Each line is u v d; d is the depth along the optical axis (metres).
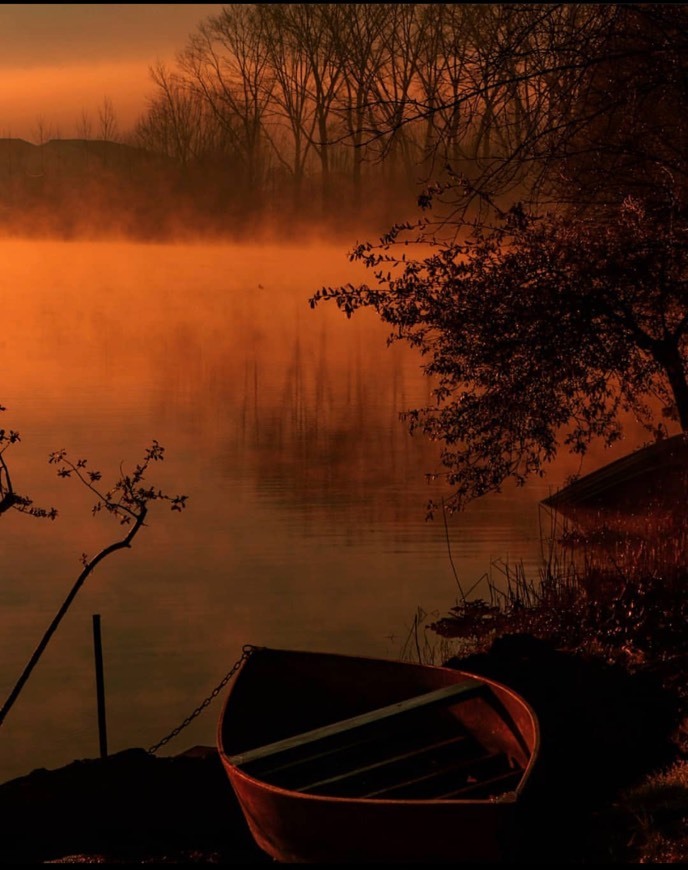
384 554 14.62
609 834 6.14
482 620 11.68
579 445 11.83
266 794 6.46
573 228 10.70
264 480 19.36
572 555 13.69
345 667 8.38
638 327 10.82
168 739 8.53
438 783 6.94
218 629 11.62
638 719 8.19
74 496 18.09
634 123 10.12
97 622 9.09
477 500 17.58
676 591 10.48
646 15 9.05
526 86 9.37
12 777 8.35
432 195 10.12
